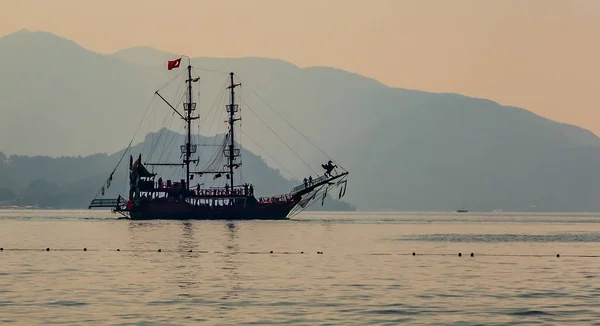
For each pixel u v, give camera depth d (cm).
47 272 12375
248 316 8506
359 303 9338
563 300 9650
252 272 12531
